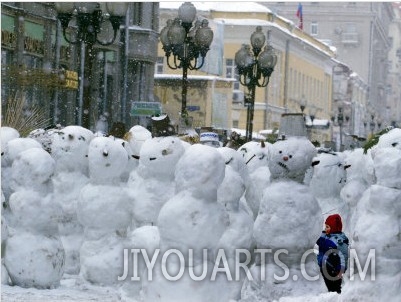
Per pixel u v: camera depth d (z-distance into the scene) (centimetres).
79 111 4269
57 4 2781
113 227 1789
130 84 5619
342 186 2212
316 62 10481
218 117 7125
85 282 1784
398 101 15800
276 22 8881
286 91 9275
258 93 8600
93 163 1784
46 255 1747
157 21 5759
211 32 3284
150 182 1814
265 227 1580
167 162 1794
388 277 1384
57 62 4706
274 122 8919
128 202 1802
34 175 1750
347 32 12675
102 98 5241
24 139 1852
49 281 1755
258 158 2100
